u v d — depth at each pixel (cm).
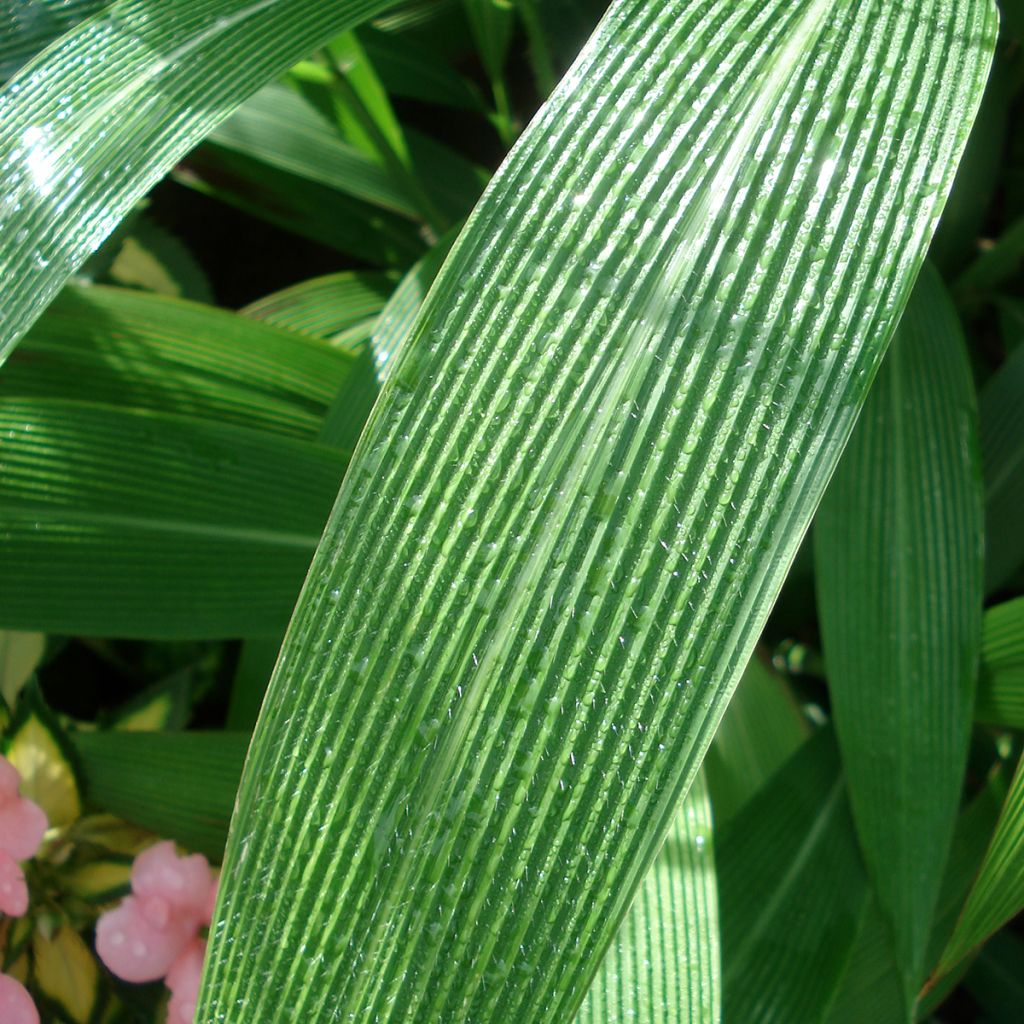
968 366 42
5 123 32
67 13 39
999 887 34
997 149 52
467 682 26
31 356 42
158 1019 38
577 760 25
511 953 25
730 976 38
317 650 26
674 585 26
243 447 39
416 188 51
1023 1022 46
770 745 44
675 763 25
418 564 26
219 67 33
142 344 43
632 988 33
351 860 25
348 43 45
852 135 27
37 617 38
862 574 40
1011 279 56
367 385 42
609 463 26
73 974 38
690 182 27
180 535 39
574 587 26
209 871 37
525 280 27
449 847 25
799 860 40
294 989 25
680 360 26
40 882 38
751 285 26
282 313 52
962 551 40
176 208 59
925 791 38
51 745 39
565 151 27
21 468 38
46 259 31
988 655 41
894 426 41
